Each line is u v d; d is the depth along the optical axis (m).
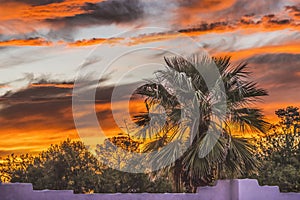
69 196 14.73
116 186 23.09
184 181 16.92
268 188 15.44
